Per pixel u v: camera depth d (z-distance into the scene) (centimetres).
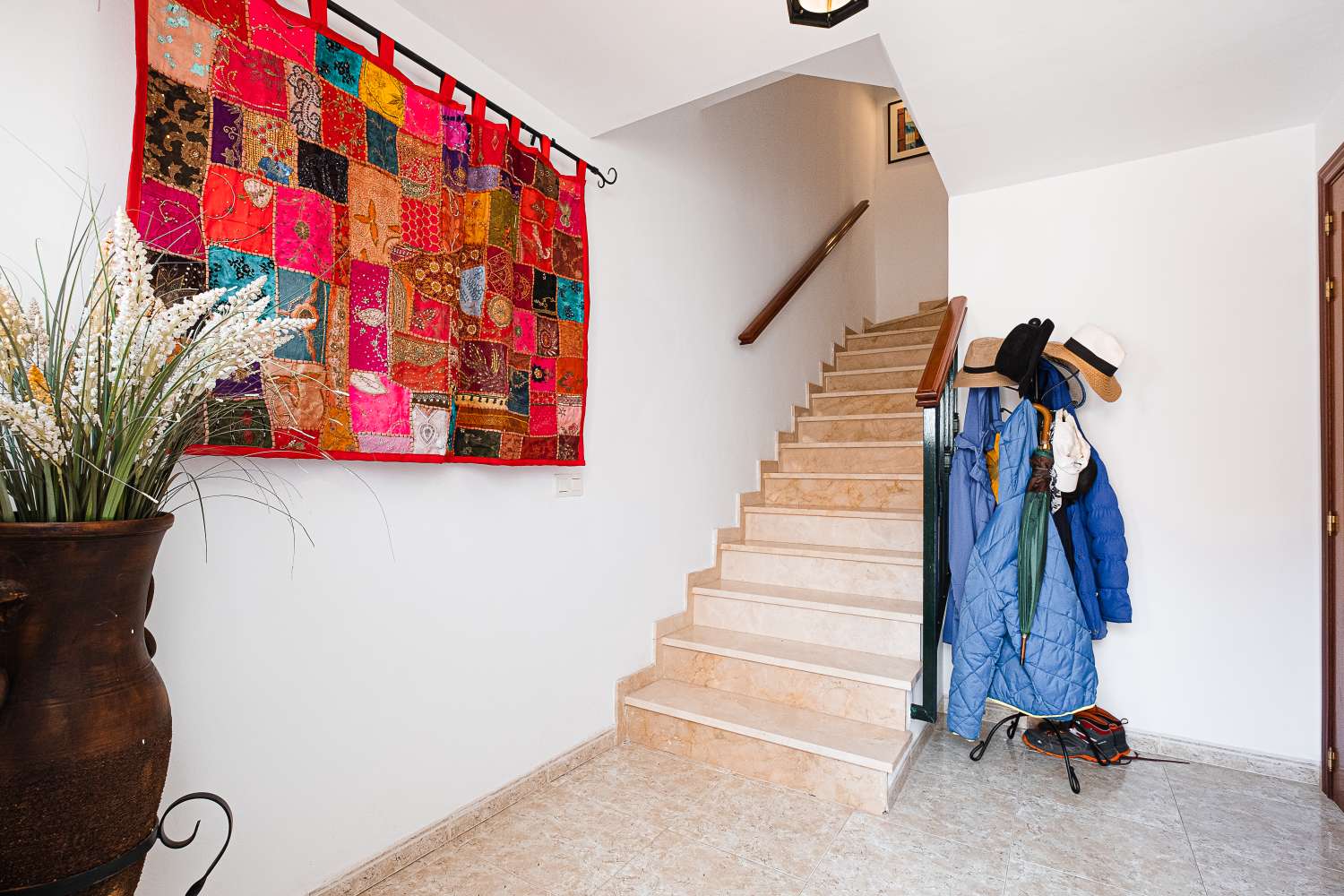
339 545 160
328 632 158
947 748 246
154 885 128
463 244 183
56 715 82
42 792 80
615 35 182
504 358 191
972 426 249
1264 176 232
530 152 205
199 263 126
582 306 226
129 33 126
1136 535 248
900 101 580
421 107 171
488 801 196
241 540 141
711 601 292
